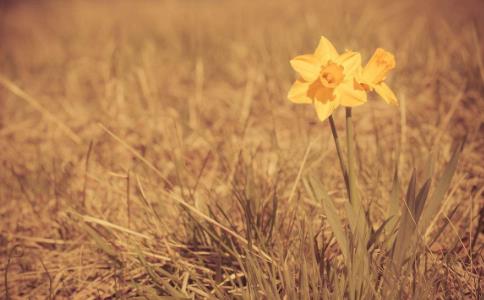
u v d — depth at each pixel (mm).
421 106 1560
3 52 2361
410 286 1131
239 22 2428
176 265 1195
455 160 1131
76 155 1516
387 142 1451
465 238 1257
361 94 1074
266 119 1577
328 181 1360
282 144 1484
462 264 1193
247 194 1291
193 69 1915
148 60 1972
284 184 1345
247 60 1947
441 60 1703
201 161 1472
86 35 2477
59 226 1343
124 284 1229
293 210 1273
